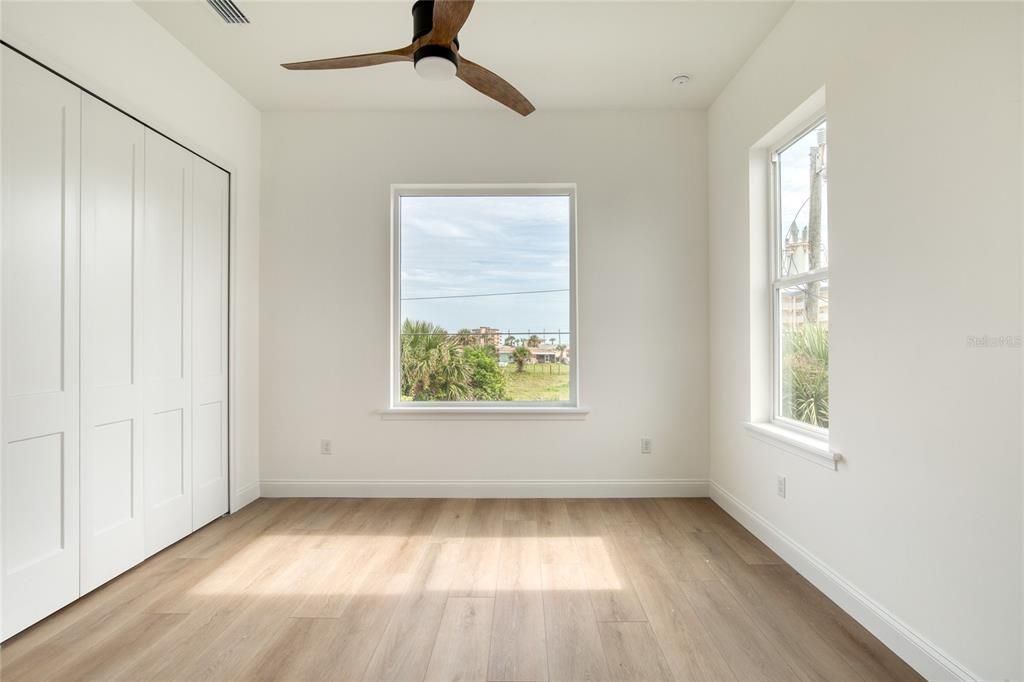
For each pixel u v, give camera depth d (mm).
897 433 1764
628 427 3592
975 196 1454
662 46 2830
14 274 1872
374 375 3600
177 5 2467
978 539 1452
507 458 3594
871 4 1884
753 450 2900
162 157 2656
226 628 1939
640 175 3592
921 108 1649
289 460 3604
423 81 3209
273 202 3596
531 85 3262
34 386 1950
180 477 2812
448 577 2367
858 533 1976
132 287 2445
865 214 1927
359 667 1701
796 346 2656
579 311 3590
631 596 2182
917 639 1673
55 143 2035
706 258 3584
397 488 3592
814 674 1666
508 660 1739
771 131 2691
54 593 2035
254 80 3180
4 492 1845
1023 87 1312
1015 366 1339
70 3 2080
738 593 2205
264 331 3594
